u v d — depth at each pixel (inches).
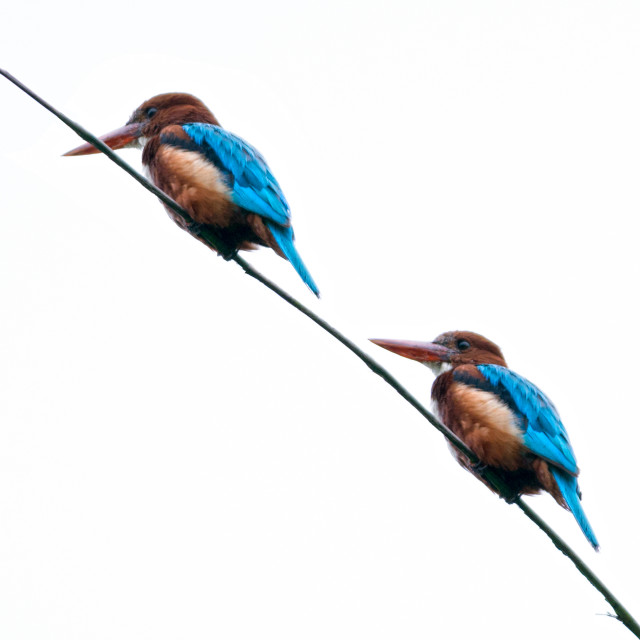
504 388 380.2
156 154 385.1
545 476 366.0
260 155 384.8
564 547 314.2
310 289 371.2
